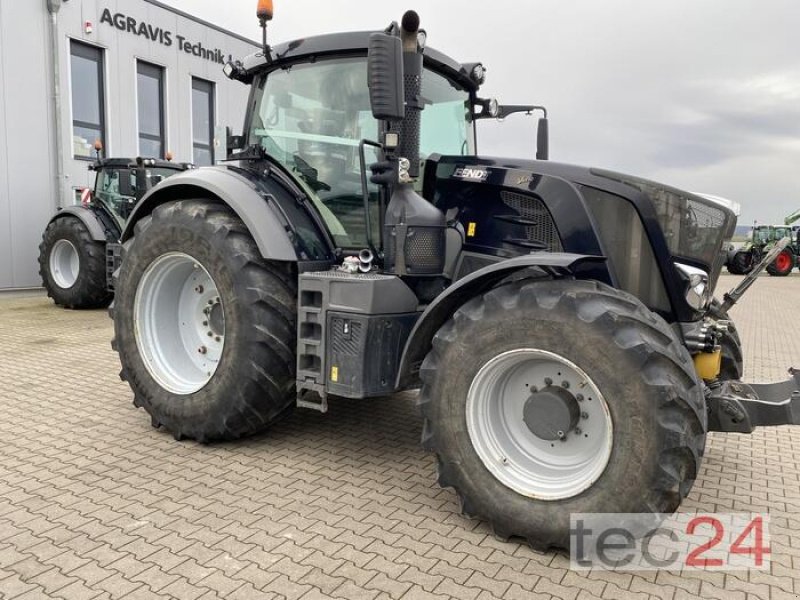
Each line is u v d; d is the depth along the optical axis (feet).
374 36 9.61
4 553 8.16
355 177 11.91
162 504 9.63
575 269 9.63
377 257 11.55
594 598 7.45
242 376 11.35
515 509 8.52
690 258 10.46
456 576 7.82
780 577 8.05
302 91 12.48
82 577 7.64
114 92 38.78
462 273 11.33
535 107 15.05
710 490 10.89
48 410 14.25
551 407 8.69
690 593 7.63
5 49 33.19
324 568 7.93
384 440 12.71
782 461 12.39
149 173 30.76
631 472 7.88
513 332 8.54
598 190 10.13
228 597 7.29
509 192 10.83
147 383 12.56
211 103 46.42
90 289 29.78
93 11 37.09
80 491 10.04
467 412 8.95
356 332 10.30
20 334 23.98
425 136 12.55
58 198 35.96
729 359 12.59
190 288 13.07
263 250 11.10
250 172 12.76
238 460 11.48
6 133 33.60
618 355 7.89
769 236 80.79
